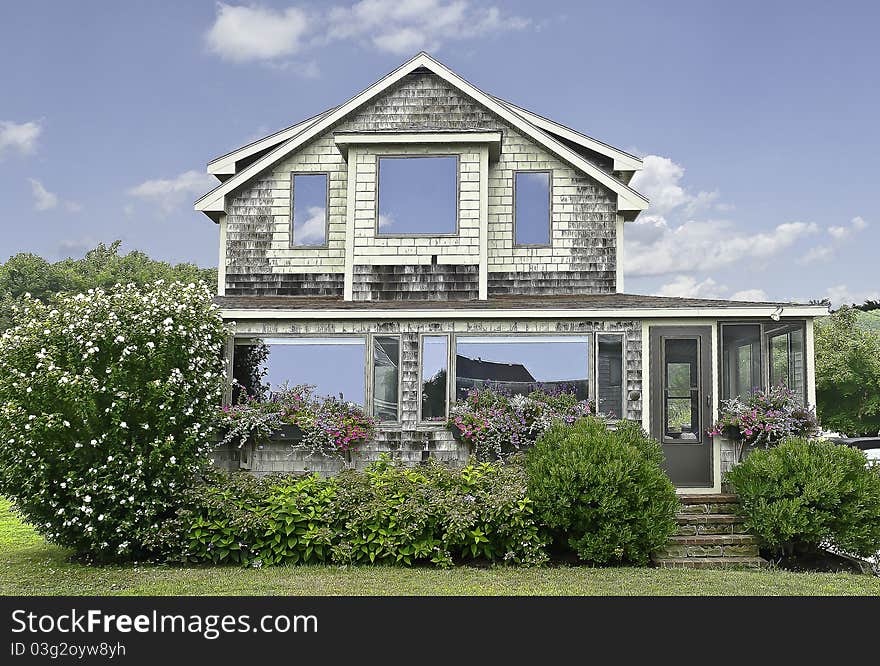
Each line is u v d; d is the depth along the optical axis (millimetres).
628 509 10242
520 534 10250
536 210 15992
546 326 12797
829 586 9086
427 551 10273
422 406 12695
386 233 15305
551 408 12344
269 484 11023
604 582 9156
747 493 11008
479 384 12742
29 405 10211
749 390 12672
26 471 10305
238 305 13531
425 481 10945
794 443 11070
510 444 12266
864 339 30406
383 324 12852
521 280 15859
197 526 10484
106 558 10641
